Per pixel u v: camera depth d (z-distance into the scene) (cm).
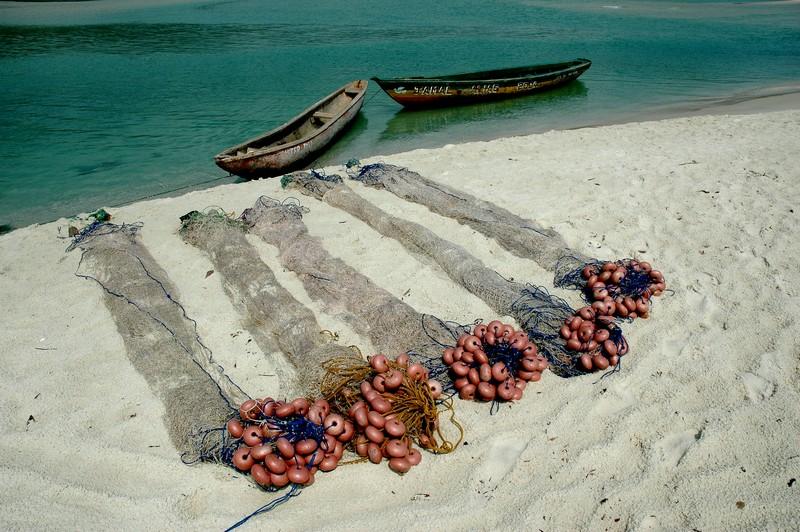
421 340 613
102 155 1447
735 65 2203
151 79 2136
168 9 4025
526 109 1777
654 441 481
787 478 438
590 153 1198
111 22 3444
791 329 596
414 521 428
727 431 481
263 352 641
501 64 2311
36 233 978
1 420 551
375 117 1750
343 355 574
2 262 879
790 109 1592
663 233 827
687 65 2225
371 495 461
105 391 589
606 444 482
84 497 466
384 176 1064
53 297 771
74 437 530
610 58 2375
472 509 436
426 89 1702
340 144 1516
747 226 816
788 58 2281
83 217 1026
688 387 536
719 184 959
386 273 779
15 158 1426
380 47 2645
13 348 666
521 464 472
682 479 446
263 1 4384
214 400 552
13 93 1959
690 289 691
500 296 684
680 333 615
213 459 496
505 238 827
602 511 427
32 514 451
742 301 654
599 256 785
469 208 917
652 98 1830
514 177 1080
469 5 3978
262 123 1656
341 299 702
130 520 446
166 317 689
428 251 809
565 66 2072
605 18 3338
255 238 896
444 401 548
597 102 1811
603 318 610
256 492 473
